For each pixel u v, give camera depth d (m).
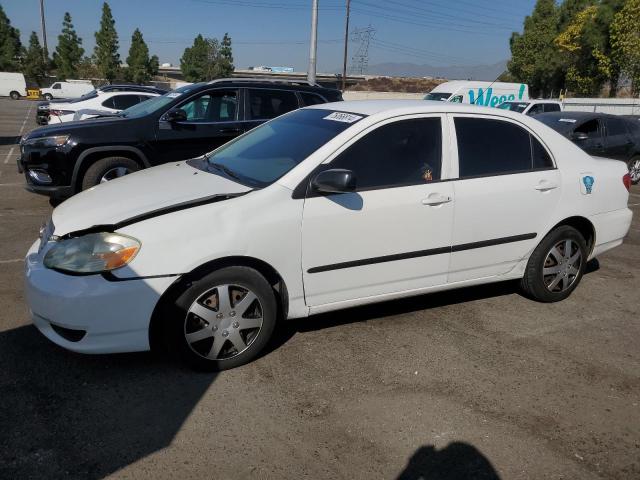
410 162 3.78
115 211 3.24
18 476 2.43
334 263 3.54
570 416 3.07
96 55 69.38
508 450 2.77
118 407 2.96
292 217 3.34
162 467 2.53
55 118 13.73
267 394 3.14
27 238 5.89
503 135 4.21
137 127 6.97
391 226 3.65
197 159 4.45
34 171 6.74
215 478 2.48
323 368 3.45
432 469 2.61
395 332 3.99
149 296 3.04
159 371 3.33
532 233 4.32
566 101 30.45
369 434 2.83
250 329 3.39
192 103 7.35
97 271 2.99
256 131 4.51
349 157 3.59
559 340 3.99
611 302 4.79
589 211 4.57
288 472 2.54
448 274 4.03
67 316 2.98
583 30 37.47
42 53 69.12
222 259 3.21
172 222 3.11
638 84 32.81
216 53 66.75
